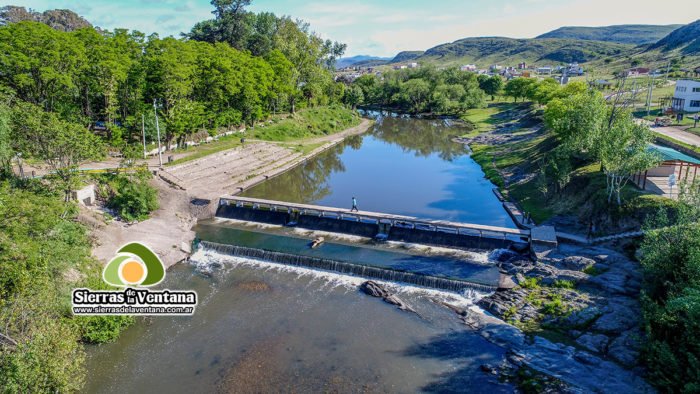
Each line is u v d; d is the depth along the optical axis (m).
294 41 164.50
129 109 94.12
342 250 61.22
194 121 99.25
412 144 143.38
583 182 67.56
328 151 133.25
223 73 109.25
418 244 63.16
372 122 190.75
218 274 56.72
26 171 68.75
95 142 66.50
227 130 119.12
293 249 61.62
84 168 74.38
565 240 57.34
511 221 71.56
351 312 47.84
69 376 34.38
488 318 45.69
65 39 83.00
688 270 36.56
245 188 91.06
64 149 60.56
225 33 171.88
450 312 47.38
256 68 127.44
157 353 41.16
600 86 167.75
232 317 47.00
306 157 119.81
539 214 69.56
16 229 42.03
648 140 58.72
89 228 58.31
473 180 98.69
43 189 59.88
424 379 37.56
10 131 57.25
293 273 56.81
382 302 49.69
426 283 52.66
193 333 44.25
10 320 33.31
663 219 43.25
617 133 59.72
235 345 42.38
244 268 58.34
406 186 95.00
